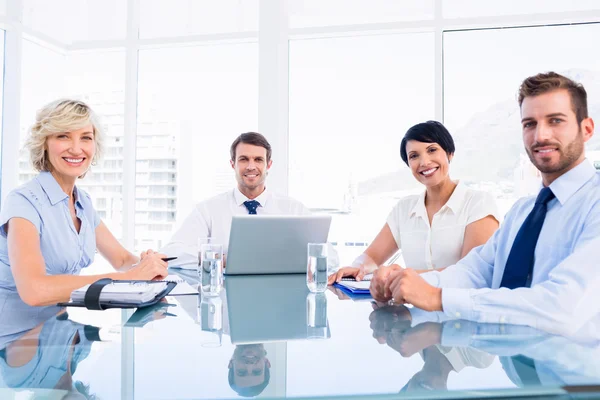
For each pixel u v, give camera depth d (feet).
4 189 11.02
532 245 4.00
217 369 2.04
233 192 8.76
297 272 5.64
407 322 3.00
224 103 12.25
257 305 3.62
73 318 3.11
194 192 12.39
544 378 1.90
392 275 3.59
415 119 11.50
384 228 7.31
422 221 6.78
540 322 2.93
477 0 10.93
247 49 12.17
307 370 2.03
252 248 5.36
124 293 3.46
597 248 3.05
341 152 11.84
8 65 11.00
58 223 5.19
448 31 11.19
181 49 12.44
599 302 2.95
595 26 10.52
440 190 6.77
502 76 11.01
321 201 11.94
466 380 1.89
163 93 12.50
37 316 4.04
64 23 12.52
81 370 2.03
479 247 4.89
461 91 11.19
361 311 3.39
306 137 11.96
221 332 2.73
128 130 12.46
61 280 4.22
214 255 4.12
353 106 11.77
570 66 10.68
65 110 5.26
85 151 5.38
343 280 5.08
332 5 11.55
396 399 1.71
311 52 11.92
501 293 3.07
